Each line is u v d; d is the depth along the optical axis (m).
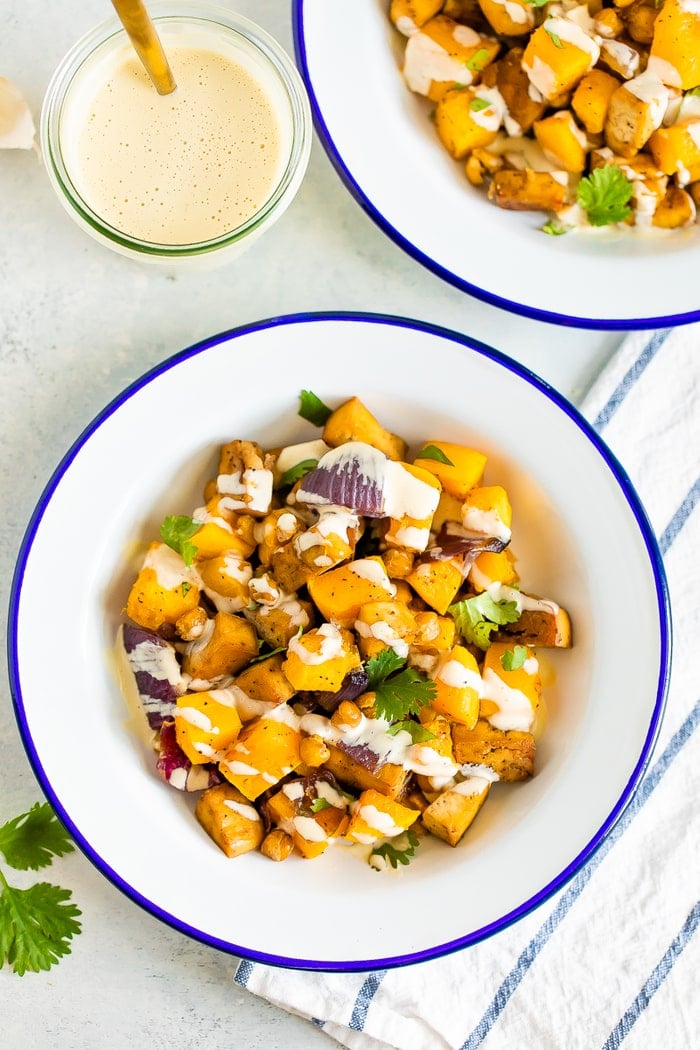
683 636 0.87
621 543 0.81
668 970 0.87
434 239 0.83
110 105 0.83
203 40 0.83
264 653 0.82
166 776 0.81
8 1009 0.86
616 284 0.83
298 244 0.86
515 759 0.82
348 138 0.82
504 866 0.81
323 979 0.85
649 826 0.87
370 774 0.80
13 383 0.85
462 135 0.84
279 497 0.83
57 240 0.85
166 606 0.81
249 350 0.81
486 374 0.81
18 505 0.85
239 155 0.84
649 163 0.83
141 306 0.86
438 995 0.86
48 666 0.81
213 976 0.86
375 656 0.80
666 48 0.81
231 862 0.81
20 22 0.85
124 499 0.81
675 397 0.87
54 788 0.80
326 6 0.82
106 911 0.86
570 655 0.83
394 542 0.81
